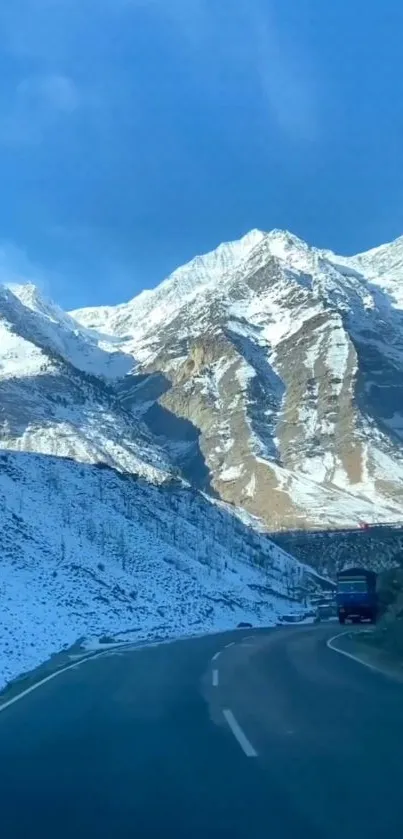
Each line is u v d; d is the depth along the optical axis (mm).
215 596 73250
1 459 83312
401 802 8945
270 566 100562
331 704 15766
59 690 19016
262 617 72875
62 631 39344
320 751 11562
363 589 51531
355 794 9289
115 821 8484
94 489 88438
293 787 9641
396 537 125438
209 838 7844
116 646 34375
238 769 10633
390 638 28406
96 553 68562
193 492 123000
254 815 8555
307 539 129500
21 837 8023
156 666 24391
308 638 35969
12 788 9961
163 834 8008
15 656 27016
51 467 89375
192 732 13352
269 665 23547
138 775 10508
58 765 11172
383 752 11453
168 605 63438
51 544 64688
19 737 13219
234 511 134125
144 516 88688
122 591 61219
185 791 9633
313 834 7863
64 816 8719
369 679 19656
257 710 15250
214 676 21141
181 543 86625
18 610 41344
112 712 15656
